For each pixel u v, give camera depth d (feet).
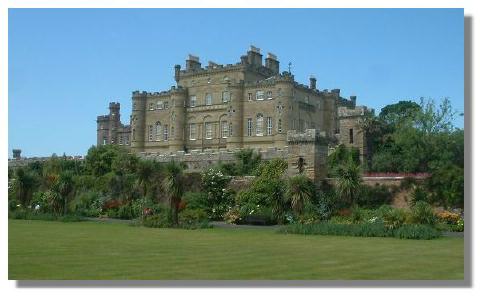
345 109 211.20
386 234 104.68
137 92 345.10
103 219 163.53
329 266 63.05
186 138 327.88
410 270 60.13
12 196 187.62
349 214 126.00
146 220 136.98
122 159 209.67
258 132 294.46
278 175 156.46
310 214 126.11
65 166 245.86
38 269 59.88
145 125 344.69
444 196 131.44
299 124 295.69
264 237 103.35
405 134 183.11
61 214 164.55
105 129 393.50
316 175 143.74
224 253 75.31
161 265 63.36
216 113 317.42
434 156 177.37
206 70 325.21
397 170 186.70
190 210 151.74
